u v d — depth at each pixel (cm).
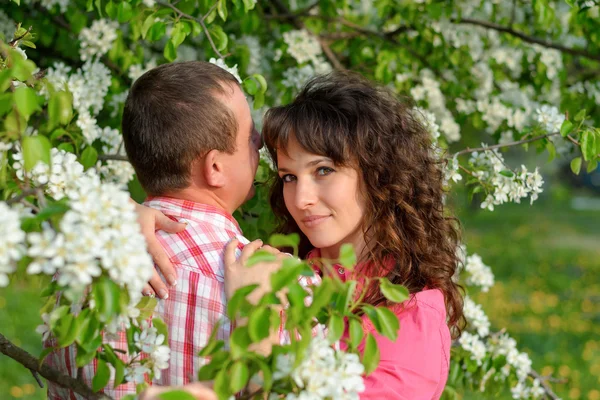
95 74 206
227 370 100
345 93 163
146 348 116
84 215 95
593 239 1158
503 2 354
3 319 567
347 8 363
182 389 104
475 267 254
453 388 226
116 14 210
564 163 1441
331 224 158
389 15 347
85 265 95
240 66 267
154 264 133
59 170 132
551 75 334
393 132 167
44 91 182
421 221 169
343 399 102
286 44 296
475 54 330
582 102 326
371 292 155
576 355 537
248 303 104
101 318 99
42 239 94
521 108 320
